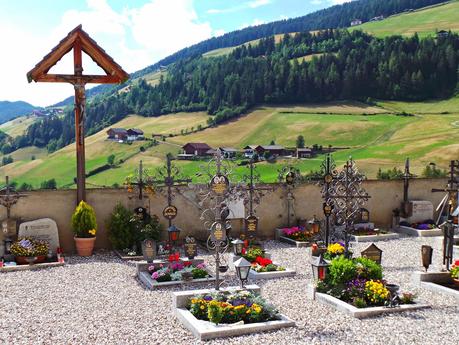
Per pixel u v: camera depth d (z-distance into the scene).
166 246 17.45
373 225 21.52
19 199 17.03
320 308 11.20
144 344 9.05
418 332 9.69
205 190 15.02
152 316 10.63
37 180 78.12
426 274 13.20
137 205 18.42
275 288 12.98
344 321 10.30
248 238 18.78
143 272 14.15
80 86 17.14
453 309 11.18
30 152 108.12
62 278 13.97
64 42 16.66
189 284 13.29
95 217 17.38
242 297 10.50
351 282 11.68
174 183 18.84
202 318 10.12
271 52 154.25
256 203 19.64
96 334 9.54
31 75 16.62
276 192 20.45
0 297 12.10
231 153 65.88
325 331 9.71
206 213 19.33
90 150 89.31
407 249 18.25
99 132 110.44
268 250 18.03
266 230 20.41
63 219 17.56
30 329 9.82
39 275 14.27
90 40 16.92
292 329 9.80
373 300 11.21
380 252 14.07
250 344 9.03
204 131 95.25
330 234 18.62
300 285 13.28
